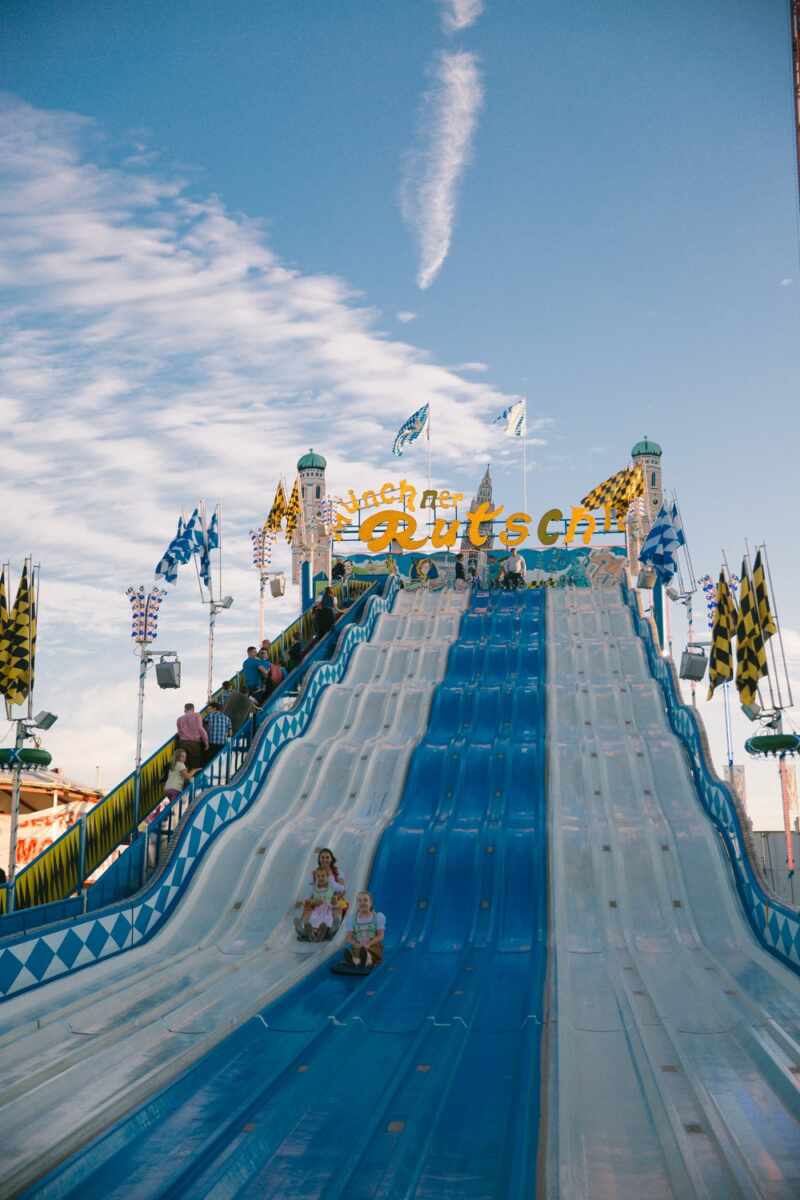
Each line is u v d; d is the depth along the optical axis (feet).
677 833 61.36
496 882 57.41
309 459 143.54
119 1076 31.14
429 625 103.19
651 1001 41.09
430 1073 31.58
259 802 66.44
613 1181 23.50
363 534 135.85
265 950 50.08
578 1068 32.24
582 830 62.34
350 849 60.64
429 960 49.24
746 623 69.92
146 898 52.26
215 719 69.26
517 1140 25.75
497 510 134.92
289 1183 23.54
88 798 98.43
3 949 40.68
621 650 94.12
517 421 142.31
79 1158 24.93
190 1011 39.09
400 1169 24.21
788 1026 35.65
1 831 93.25
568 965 47.91
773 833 76.69
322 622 98.89
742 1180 21.95
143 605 63.93
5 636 51.62
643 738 75.15
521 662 92.17
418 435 152.05
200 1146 25.63
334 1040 35.50
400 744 75.41
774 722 68.28
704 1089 29.17
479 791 68.59
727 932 53.26
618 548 133.69
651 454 138.21
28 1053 33.76
